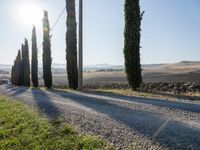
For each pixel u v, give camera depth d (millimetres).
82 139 9789
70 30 37656
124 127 10648
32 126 13086
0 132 12891
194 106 14234
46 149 9703
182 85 29031
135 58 27859
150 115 12344
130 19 27938
